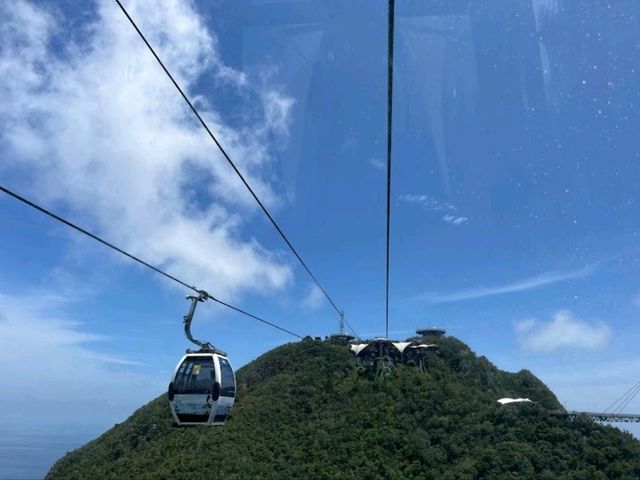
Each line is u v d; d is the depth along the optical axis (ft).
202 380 44.70
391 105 27.68
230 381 47.55
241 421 171.32
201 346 47.19
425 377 197.77
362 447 156.46
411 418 168.76
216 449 147.33
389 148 31.63
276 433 169.37
